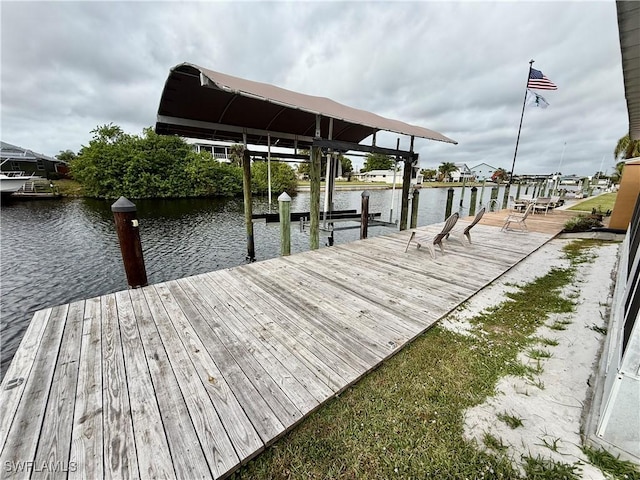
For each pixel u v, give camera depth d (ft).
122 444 4.10
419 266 12.62
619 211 18.39
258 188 74.54
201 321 7.65
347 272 11.79
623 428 3.76
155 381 5.38
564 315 8.09
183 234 31.91
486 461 3.95
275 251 25.38
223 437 4.24
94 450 4.00
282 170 75.20
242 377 5.52
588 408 4.75
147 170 64.69
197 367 5.79
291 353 6.29
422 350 6.61
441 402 5.05
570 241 18.13
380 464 3.99
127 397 4.98
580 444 4.11
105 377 5.47
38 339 6.73
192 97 14.75
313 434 4.46
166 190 66.59
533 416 4.66
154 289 9.84
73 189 71.46
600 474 3.66
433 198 77.82
